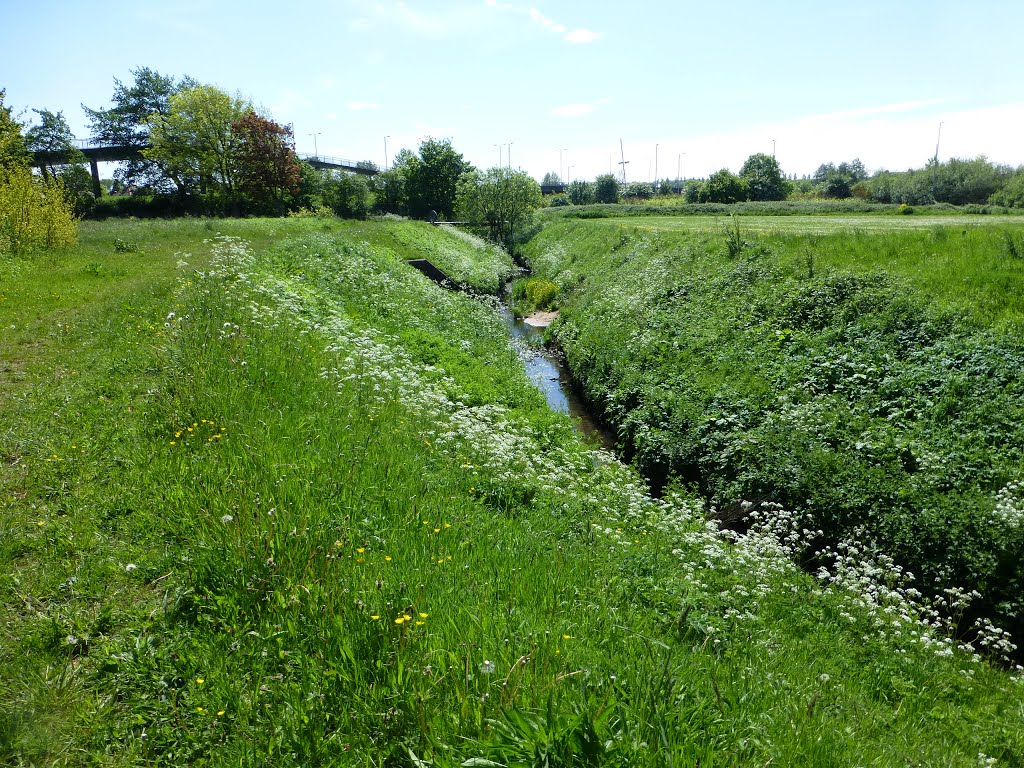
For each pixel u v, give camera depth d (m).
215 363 8.68
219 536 4.80
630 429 14.36
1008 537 8.63
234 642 3.90
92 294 13.15
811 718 4.17
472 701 3.38
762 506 10.62
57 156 62.56
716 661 4.89
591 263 33.53
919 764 4.56
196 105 53.47
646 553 7.16
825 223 32.38
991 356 12.26
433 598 4.43
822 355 14.19
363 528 5.48
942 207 42.66
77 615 4.13
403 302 19.77
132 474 5.83
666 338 18.06
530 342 24.12
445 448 8.71
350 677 3.58
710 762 3.11
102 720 3.38
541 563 5.88
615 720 3.11
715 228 31.27
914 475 10.18
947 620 8.09
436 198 72.00
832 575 9.41
